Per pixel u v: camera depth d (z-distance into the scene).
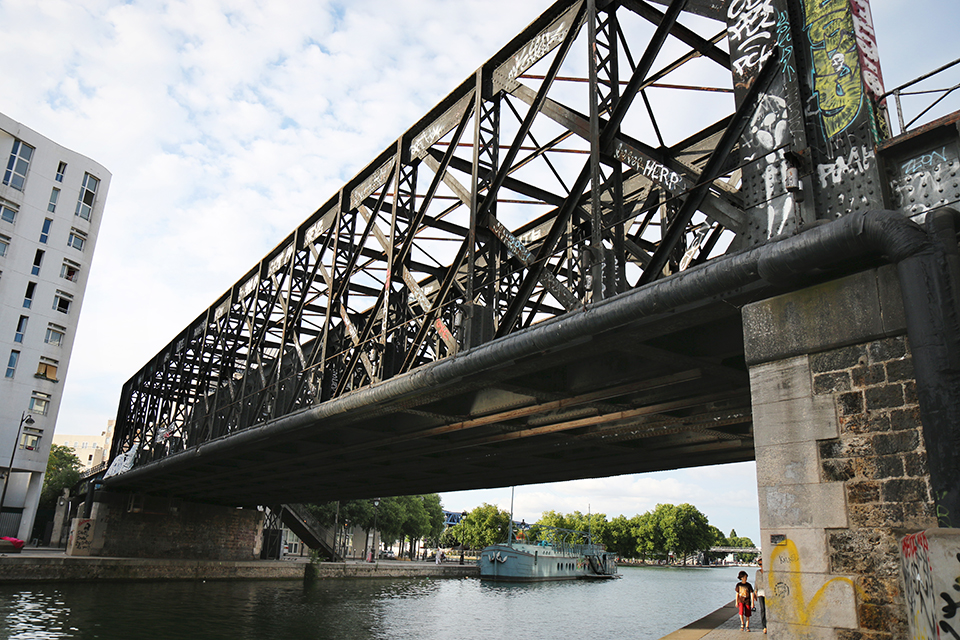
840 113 7.14
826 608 6.16
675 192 8.80
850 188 6.88
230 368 24.91
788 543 6.61
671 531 170.12
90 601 27.89
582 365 12.30
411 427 16.81
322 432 18.08
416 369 12.52
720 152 8.25
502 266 12.53
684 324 8.47
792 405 6.91
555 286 10.20
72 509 53.59
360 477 25.92
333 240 18.78
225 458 24.31
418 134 15.78
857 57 7.05
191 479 32.09
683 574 126.12
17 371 52.41
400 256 14.70
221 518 44.84
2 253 52.34
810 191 7.16
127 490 40.28
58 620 22.61
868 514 6.07
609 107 10.36
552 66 11.37
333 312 17.55
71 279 57.47
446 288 12.76
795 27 7.75
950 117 6.16
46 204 55.84
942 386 5.49
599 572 84.69
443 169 14.05
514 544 72.31
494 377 11.25
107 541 38.88
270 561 47.62
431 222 16.12
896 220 6.02
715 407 13.12
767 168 7.68
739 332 9.62
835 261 6.53
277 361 19.70
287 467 24.88
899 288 6.23
